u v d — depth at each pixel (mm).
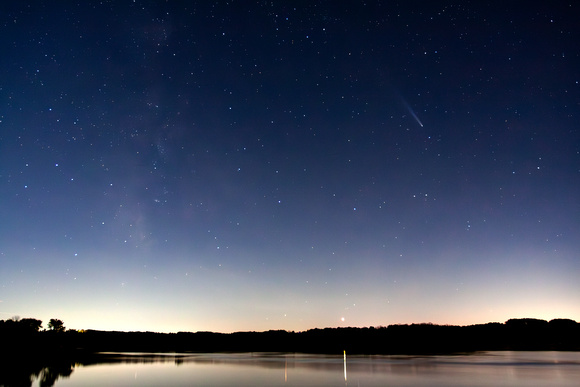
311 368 18875
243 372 17062
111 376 15477
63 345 38375
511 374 15695
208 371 17625
